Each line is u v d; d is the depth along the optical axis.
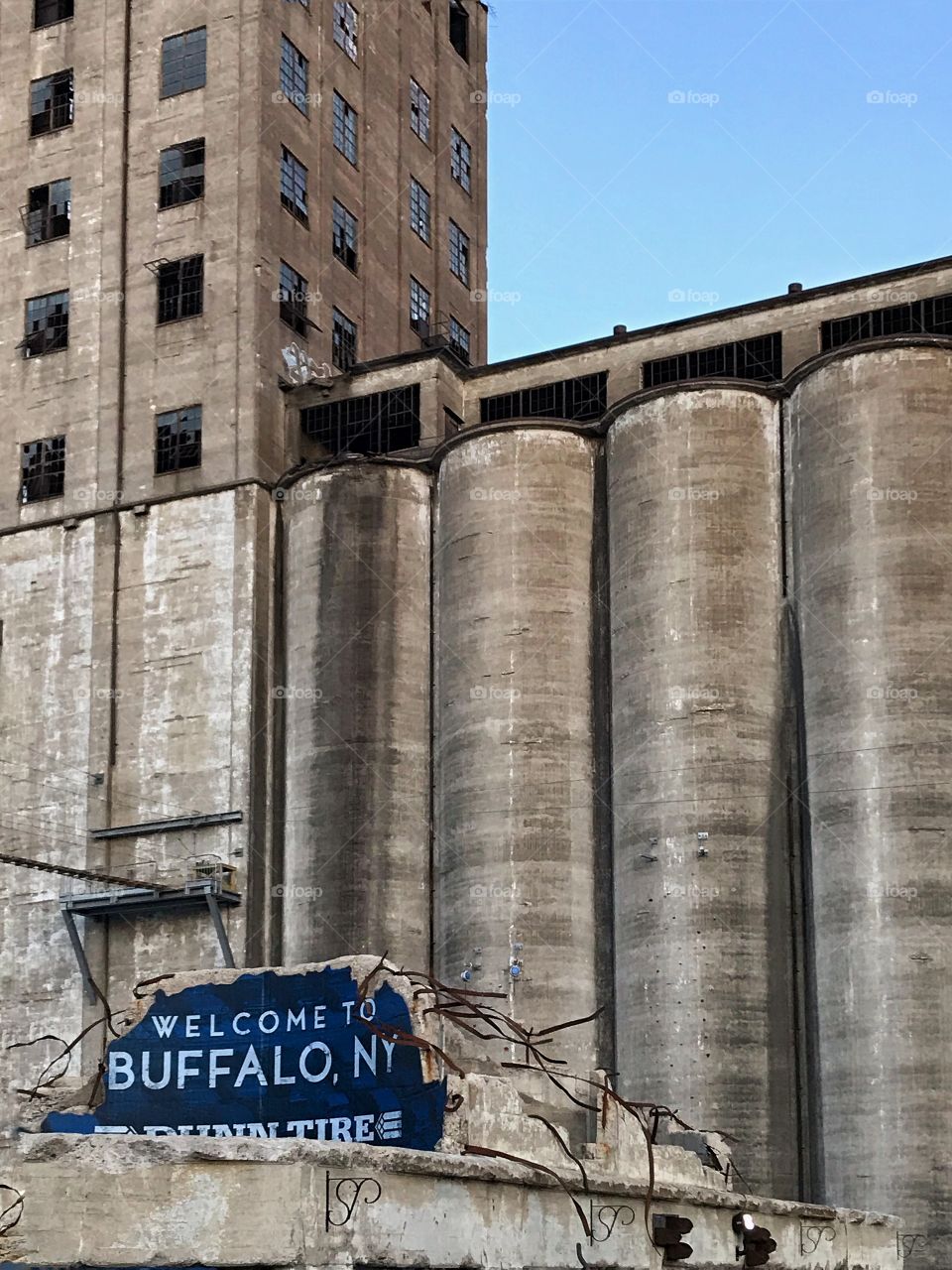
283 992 21.06
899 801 53.75
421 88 83.62
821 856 54.97
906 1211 50.59
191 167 71.88
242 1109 20.77
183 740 66.25
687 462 59.75
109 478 70.31
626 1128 24.61
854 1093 52.31
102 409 71.12
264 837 64.50
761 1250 24.84
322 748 63.78
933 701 54.44
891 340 57.31
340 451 70.00
